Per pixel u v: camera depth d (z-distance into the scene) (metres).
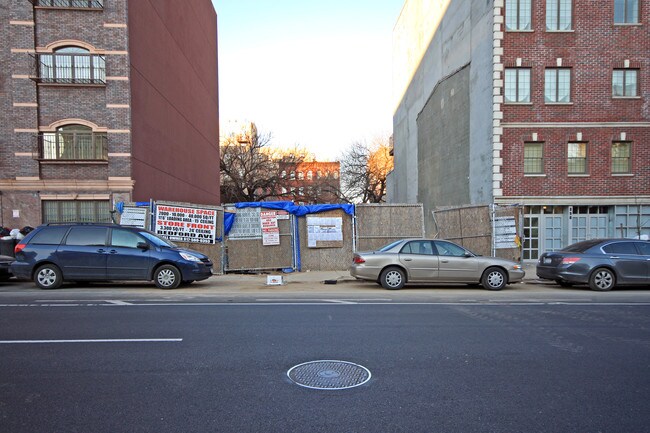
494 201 17.52
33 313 7.58
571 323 7.09
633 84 17.89
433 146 25.17
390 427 3.44
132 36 17.45
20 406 3.78
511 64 17.52
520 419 3.59
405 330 6.50
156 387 4.21
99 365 4.83
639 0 17.78
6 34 17.30
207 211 14.03
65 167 16.92
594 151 17.72
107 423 3.47
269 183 42.75
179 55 24.27
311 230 14.82
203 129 30.70
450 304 8.86
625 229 17.77
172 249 11.01
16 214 16.58
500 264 11.26
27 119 16.72
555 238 18.08
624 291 11.35
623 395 4.11
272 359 5.07
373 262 11.23
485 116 18.25
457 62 21.34
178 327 6.58
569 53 17.64
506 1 17.61
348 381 4.40
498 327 6.75
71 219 16.89
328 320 7.16
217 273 14.03
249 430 3.38
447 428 3.43
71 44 16.83
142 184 18.36
